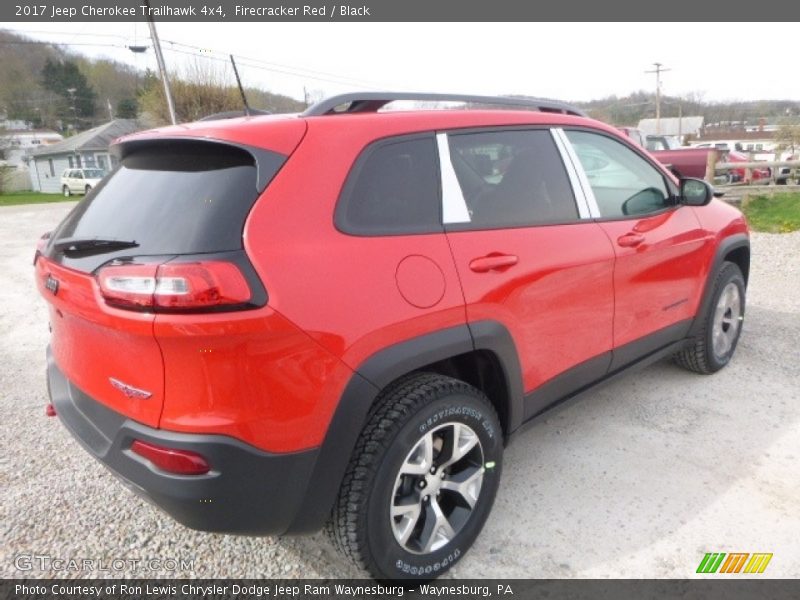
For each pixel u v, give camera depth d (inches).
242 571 96.8
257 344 71.1
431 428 86.9
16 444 136.0
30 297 275.0
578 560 97.0
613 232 120.0
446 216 93.6
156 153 92.0
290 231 76.4
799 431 132.0
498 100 114.3
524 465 123.6
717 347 160.1
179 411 72.2
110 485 119.7
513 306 98.2
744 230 163.3
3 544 102.5
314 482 78.7
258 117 92.4
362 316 78.9
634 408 145.6
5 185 1582.2
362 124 88.8
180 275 68.4
